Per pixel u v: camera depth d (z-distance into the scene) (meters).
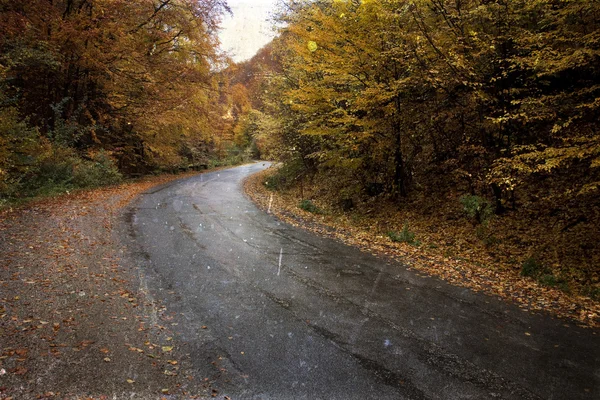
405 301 5.55
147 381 3.20
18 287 4.80
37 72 15.59
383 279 6.54
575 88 9.67
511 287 6.57
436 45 9.98
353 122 11.34
